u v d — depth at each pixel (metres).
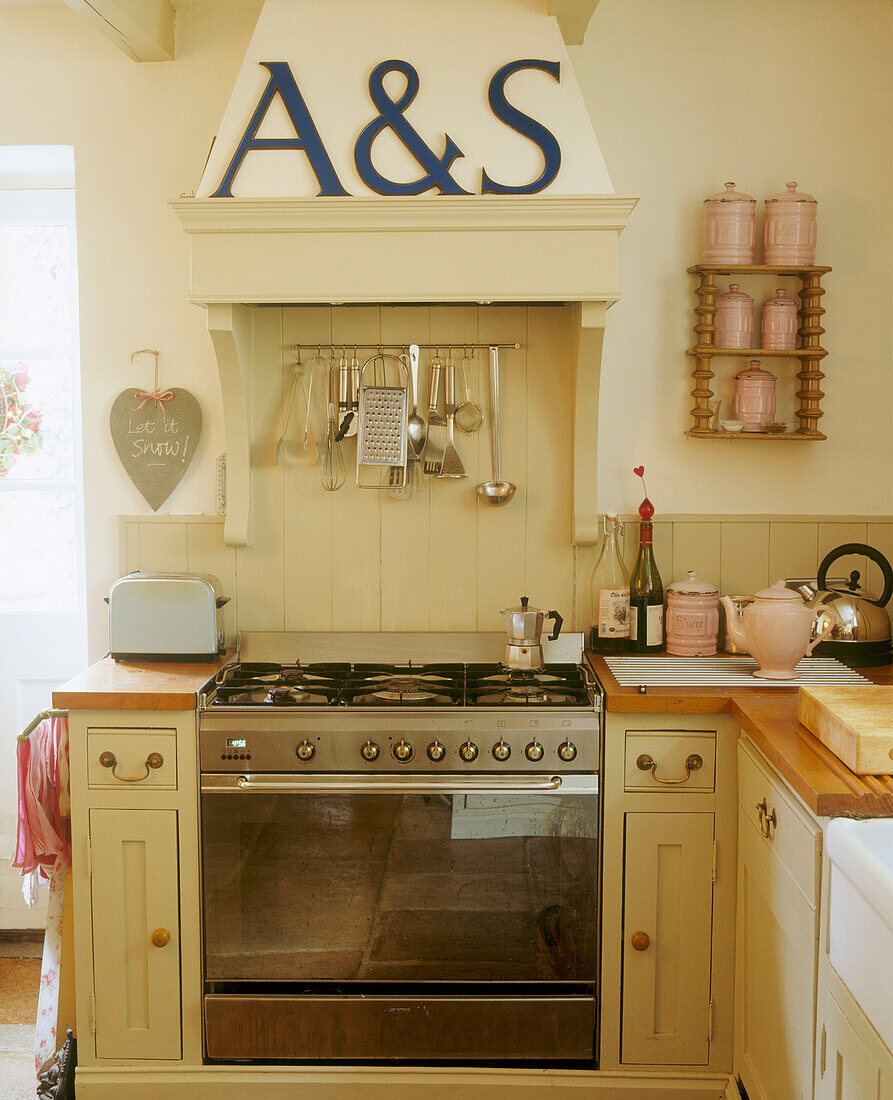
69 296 2.93
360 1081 2.25
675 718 2.16
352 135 2.26
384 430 2.51
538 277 2.23
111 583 2.72
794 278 2.61
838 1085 1.49
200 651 2.47
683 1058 2.23
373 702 2.19
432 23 2.27
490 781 2.15
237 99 2.28
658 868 2.20
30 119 2.63
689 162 2.58
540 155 2.24
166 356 2.66
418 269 2.24
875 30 2.55
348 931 2.21
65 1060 2.31
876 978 1.32
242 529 2.59
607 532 2.61
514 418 2.61
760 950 1.99
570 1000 2.21
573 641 2.57
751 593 2.66
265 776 2.17
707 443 2.64
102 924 2.25
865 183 2.58
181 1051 2.27
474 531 2.64
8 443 2.97
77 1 2.22
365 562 2.66
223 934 2.22
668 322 2.62
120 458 2.67
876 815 1.52
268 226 2.24
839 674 2.31
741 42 2.56
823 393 2.58
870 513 2.65
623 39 2.56
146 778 2.20
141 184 2.63
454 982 2.22
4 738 3.01
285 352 2.61
